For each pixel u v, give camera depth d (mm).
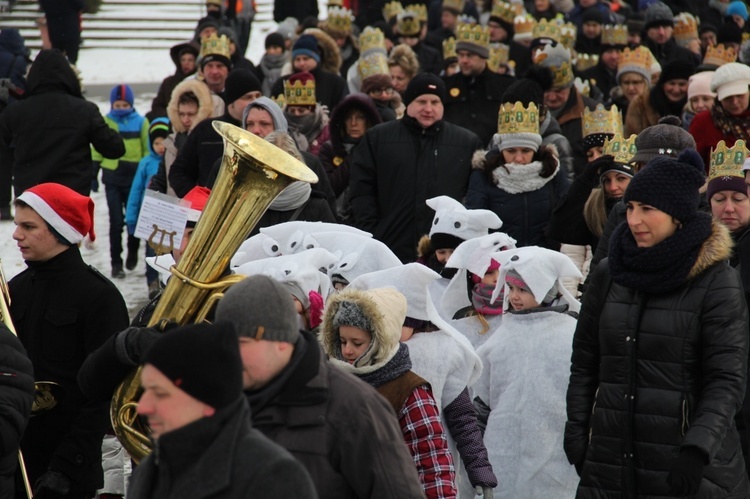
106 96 34656
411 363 8070
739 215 10312
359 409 6316
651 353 8117
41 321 9242
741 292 8102
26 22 41219
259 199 7531
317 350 6359
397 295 7977
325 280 9242
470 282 10875
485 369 9914
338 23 26875
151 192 8883
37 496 8922
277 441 6219
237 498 5301
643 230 8109
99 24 42375
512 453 9625
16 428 7840
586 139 15383
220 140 15266
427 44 29234
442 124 14805
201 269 7531
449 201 11883
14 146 17391
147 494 5496
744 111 14641
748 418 9258
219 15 34094
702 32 29375
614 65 24125
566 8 31562
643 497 8148
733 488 8211
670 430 8039
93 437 8969
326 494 6238
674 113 17219
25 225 9227
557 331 9695
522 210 13672
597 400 8344
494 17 26531
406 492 6305
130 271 20594
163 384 5277
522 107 13797
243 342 6090
